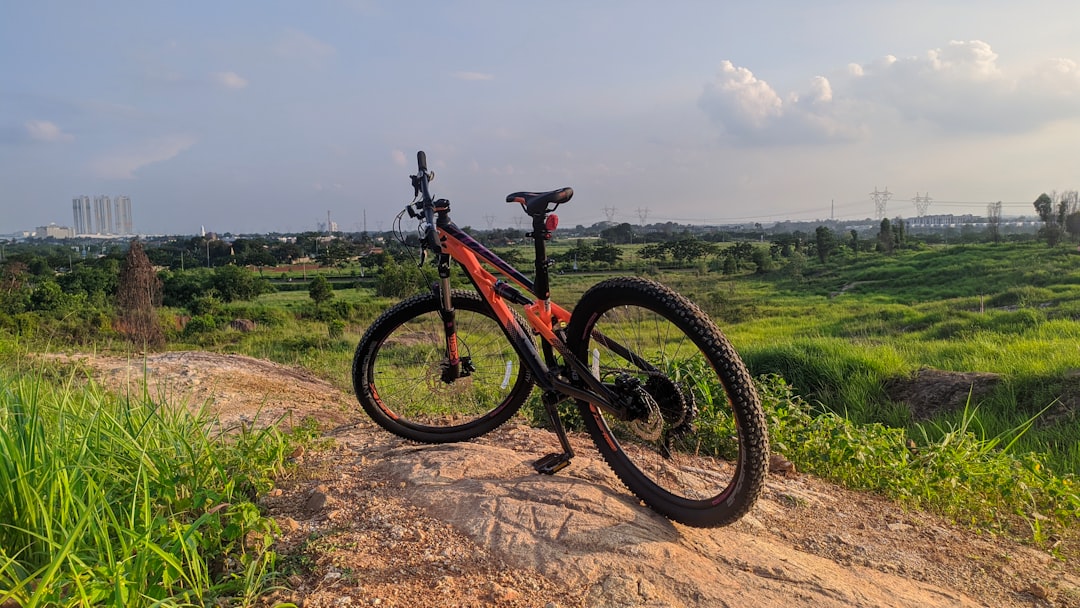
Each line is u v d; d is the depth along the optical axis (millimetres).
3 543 2248
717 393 4113
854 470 3934
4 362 5613
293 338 17875
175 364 6742
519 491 2852
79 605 1922
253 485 3062
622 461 2988
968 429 8594
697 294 41906
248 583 2139
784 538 2947
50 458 2494
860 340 16906
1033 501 3633
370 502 2859
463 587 2223
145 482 2514
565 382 3006
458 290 3668
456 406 3959
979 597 2629
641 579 2285
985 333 16312
